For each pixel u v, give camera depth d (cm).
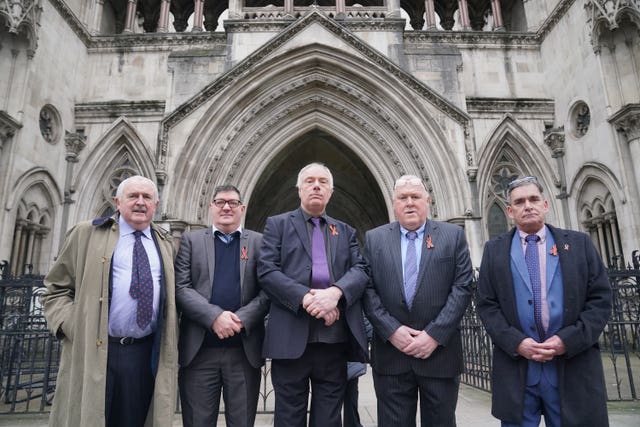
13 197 1189
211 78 1428
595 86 1302
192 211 1295
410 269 384
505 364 356
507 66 1595
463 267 377
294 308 351
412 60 1448
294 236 390
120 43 1588
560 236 366
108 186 1475
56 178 1374
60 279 365
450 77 1440
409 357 360
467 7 1859
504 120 1498
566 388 330
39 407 684
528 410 349
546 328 350
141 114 1499
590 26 1291
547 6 1600
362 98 1395
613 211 1266
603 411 320
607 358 1065
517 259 371
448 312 355
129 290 355
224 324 357
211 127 1328
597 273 348
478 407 648
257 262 404
